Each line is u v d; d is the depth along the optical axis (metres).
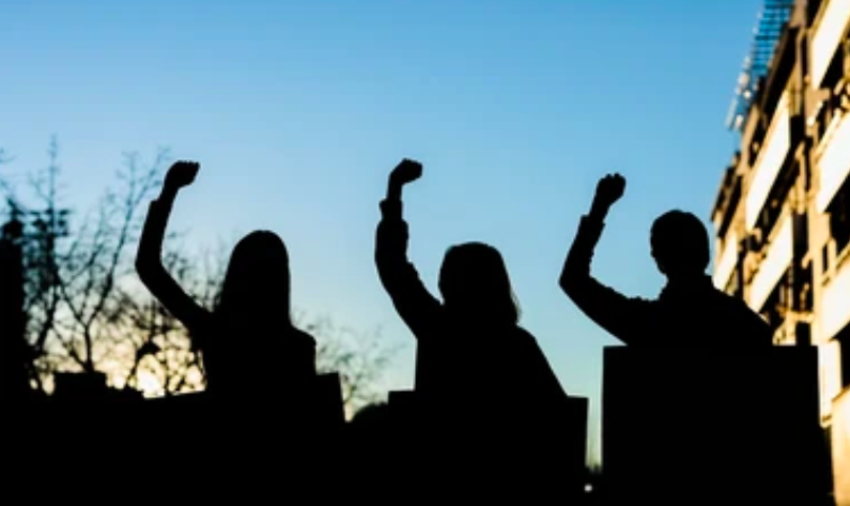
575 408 6.08
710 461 6.12
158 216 6.11
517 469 6.03
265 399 5.97
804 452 6.11
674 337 6.48
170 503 6.10
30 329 30.36
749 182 62.91
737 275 70.50
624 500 6.13
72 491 6.21
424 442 6.08
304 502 6.00
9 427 6.28
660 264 6.67
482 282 6.09
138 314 35.19
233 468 6.02
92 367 32.69
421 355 6.21
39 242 30.72
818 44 45.81
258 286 5.88
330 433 6.00
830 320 44.12
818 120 48.59
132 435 6.16
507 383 6.07
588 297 6.54
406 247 6.39
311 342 6.03
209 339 5.95
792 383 6.15
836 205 45.91
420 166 6.50
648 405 6.17
